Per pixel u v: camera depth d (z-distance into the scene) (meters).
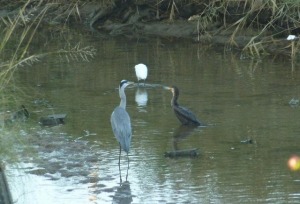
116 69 20.94
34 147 13.88
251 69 20.61
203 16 27.16
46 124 15.44
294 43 22.89
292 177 12.23
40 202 11.41
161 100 17.47
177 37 26.16
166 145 14.09
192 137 14.55
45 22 29.73
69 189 11.94
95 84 19.09
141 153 13.67
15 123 14.69
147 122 15.62
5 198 11.21
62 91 18.34
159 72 20.45
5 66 14.47
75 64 21.80
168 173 12.60
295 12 23.45
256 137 14.42
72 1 30.03
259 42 22.42
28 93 17.98
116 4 28.86
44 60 22.45
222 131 14.88
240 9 25.23
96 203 11.36
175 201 11.30
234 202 11.20
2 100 13.09
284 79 19.22
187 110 15.38
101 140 14.43
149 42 25.48
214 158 13.29
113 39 26.33
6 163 12.76
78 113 16.33
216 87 18.48
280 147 13.78
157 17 27.78
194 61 21.95
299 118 15.58
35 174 12.56
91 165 13.06
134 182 12.20
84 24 29.36
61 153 13.63
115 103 17.19
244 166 12.82
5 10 30.81
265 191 11.64
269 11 24.45
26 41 25.92
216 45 24.47
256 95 17.58
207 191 11.70
